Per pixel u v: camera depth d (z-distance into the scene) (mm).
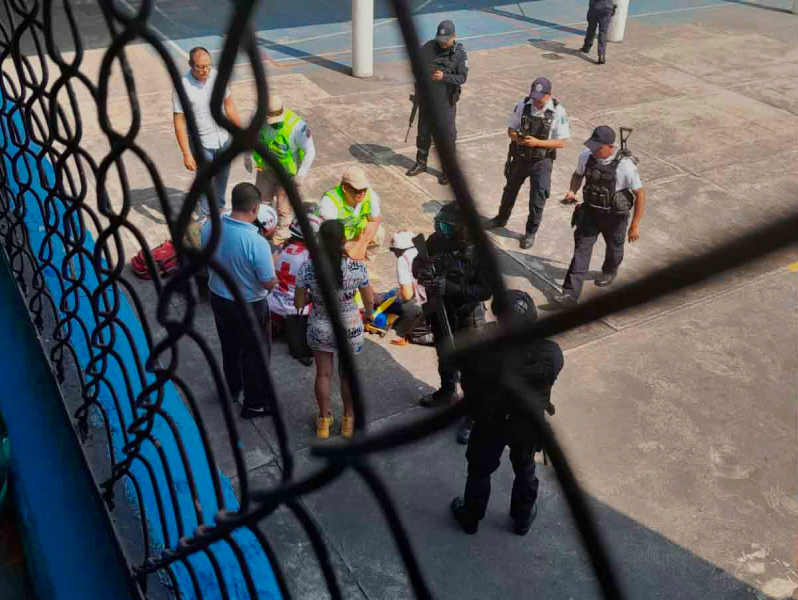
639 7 16312
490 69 12320
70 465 2195
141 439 1492
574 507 533
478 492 4410
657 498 4926
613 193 6449
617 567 535
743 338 6465
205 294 5777
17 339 2539
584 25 14914
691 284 351
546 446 534
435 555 4469
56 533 2037
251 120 627
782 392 5914
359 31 11375
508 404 530
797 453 5320
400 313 6348
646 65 12883
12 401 2373
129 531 2090
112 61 903
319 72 11859
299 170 6789
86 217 6957
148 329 1296
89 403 1930
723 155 9781
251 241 4484
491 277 492
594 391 5816
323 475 733
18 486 2250
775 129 10664
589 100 11305
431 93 472
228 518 1090
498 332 495
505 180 8891
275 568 1088
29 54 10047
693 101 11477
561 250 7660
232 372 5086
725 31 15008
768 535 4699
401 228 7805
